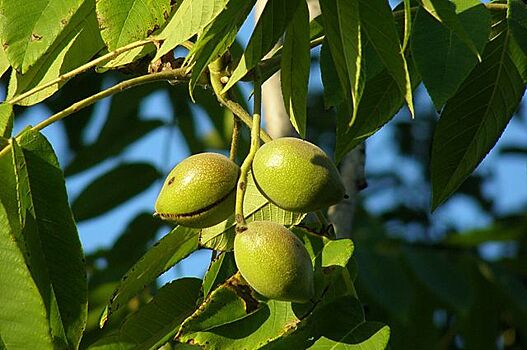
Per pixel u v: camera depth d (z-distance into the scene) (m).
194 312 1.19
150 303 1.23
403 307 1.48
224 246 1.22
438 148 1.27
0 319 1.11
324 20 1.15
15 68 1.16
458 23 1.12
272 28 1.17
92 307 1.47
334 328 1.16
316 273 1.16
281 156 1.14
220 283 1.21
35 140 1.17
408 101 1.11
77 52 1.25
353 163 1.46
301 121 1.19
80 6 1.19
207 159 1.16
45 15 1.17
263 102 1.46
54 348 1.14
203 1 1.10
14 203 1.16
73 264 1.16
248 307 1.15
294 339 1.16
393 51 1.12
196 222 1.16
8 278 1.11
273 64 1.21
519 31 1.22
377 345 1.14
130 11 1.14
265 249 1.11
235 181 1.16
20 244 1.14
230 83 1.17
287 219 1.21
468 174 1.27
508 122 1.27
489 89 1.26
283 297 1.12
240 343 1.15
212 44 1.14
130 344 1.23
